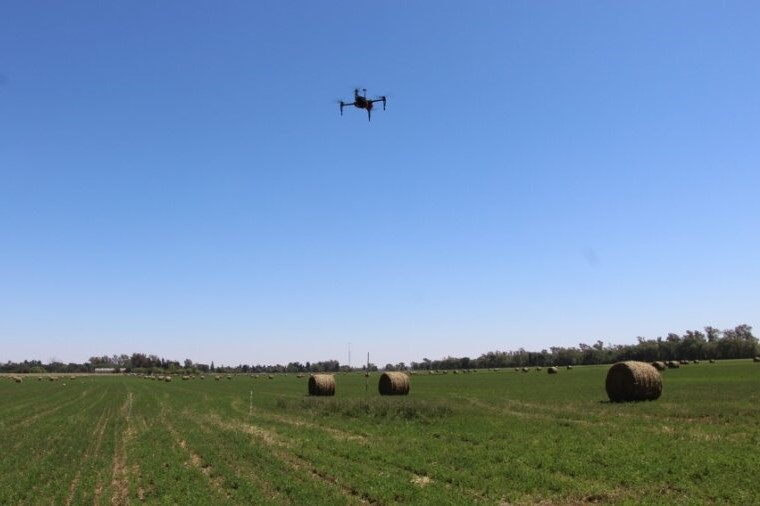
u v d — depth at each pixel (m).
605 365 162.00
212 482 17.92
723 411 30.33
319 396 58.84
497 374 113.00
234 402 53.28
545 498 14.91
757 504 13.66
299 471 18.69
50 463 21.89
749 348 164.50
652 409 32.84
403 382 57.91
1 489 17.55
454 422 30.88
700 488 15.16
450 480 16.97
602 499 14.70
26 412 46.47
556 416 32.03
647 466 17.61
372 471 18.34
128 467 21.03
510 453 20.62
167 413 42.84
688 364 112.62
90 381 126.75
